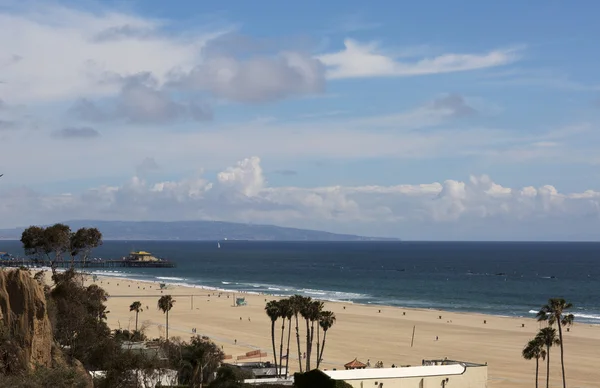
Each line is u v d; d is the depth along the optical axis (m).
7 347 43.59
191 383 72.81
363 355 121.62
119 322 143.75
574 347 130.88
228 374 72.31
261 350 123.81
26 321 45.88
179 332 143.75
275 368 96.38
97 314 91.44
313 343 133.38
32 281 47.16
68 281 81.75
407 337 143.75
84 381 47.41
